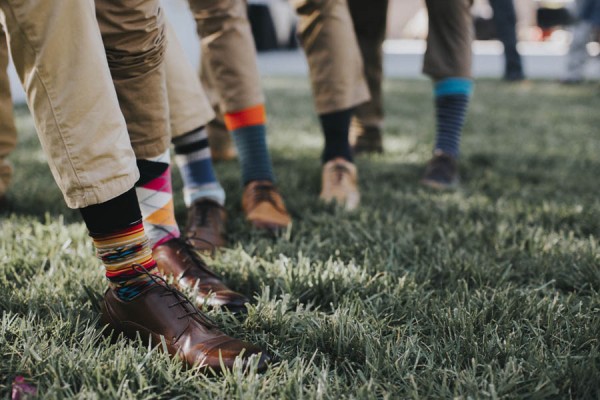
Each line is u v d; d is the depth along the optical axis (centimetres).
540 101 586
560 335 129
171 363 117
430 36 257
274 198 203
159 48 133
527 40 2191
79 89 107
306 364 121
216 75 202
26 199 221
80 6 106
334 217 209
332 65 214
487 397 106
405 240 185
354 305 142
